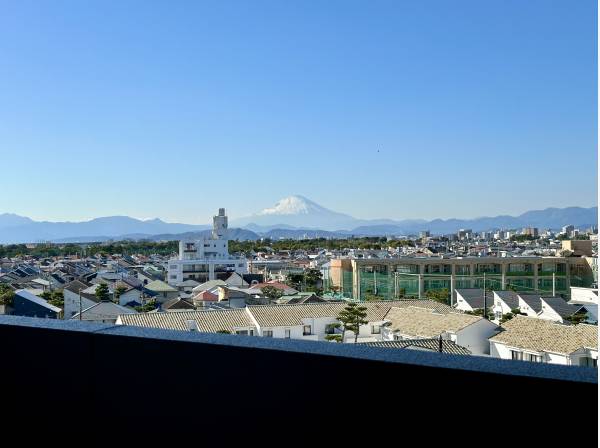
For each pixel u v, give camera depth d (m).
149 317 18.02
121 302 31.06
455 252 61.97
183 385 1.38
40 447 1.57
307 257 72.94
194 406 1.36
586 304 22.75
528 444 1.00
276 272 53.38
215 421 1.33
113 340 1.46
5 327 1.61
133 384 1.44
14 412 1.60
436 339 13.13
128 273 50.28
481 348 15.44
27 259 75.44
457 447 1.06
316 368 1.22
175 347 1.38
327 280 43.19
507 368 1.07
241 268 55.41
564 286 39.25
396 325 17.67
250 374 1.29
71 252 89.88
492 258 39.91
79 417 1.51
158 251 98.81
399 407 1.13
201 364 1.35
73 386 1.52
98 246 103.31
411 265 39.62
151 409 1.41
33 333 1.58
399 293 34.47
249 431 1.29
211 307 27.52
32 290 34.38
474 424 1.05
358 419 1.17
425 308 19.42
